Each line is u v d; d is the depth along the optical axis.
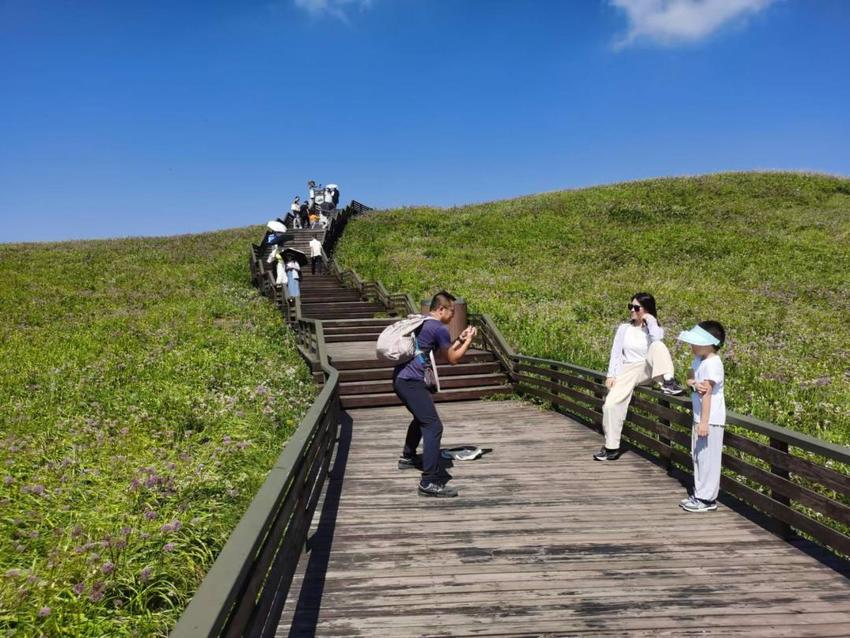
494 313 17.77
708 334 5.58
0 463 6.78
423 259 28.02
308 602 4.17
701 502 5.75
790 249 28.77
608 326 16.38
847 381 11.72
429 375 6.35
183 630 2.10
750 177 45.22
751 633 3.70
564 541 5.14
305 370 12.37
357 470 7.29
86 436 7.95
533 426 9.39
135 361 12.75
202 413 9.08
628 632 3.73
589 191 45.34
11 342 15.19
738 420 5.76
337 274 23.48
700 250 29.09
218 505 5.94
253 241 38.53
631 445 8.19
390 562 4.78
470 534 5.32
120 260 31.58
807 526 4.83
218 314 19.00
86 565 4.52
